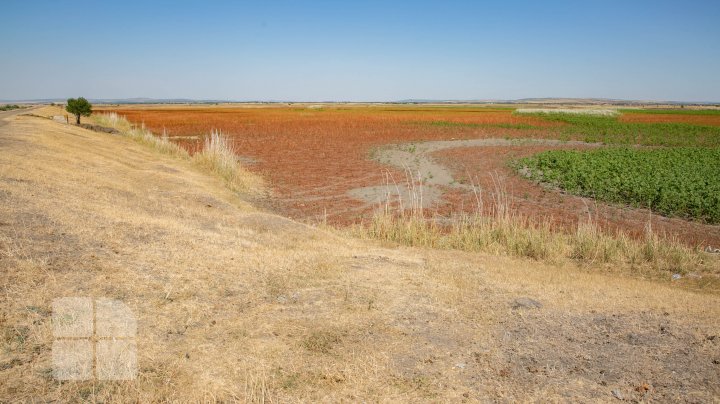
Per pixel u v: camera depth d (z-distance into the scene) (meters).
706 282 9.11
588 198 16.83
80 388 3.89
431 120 57.75
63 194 9.63
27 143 15.69
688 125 53.22
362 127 46.94
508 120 59.47
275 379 4.36
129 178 14.12
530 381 4.64
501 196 17.14
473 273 8.14
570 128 48.75
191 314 5.41
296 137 37.28
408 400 4.19
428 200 16.53
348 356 4.86
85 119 42.78
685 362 5.16
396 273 7.71
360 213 14.74
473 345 5.33
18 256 5.99
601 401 4.35
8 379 3.86
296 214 14.51
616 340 5.66
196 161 20.58
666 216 14.55
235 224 10.41
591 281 8.21
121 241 7.32
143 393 3.91
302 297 6.31
